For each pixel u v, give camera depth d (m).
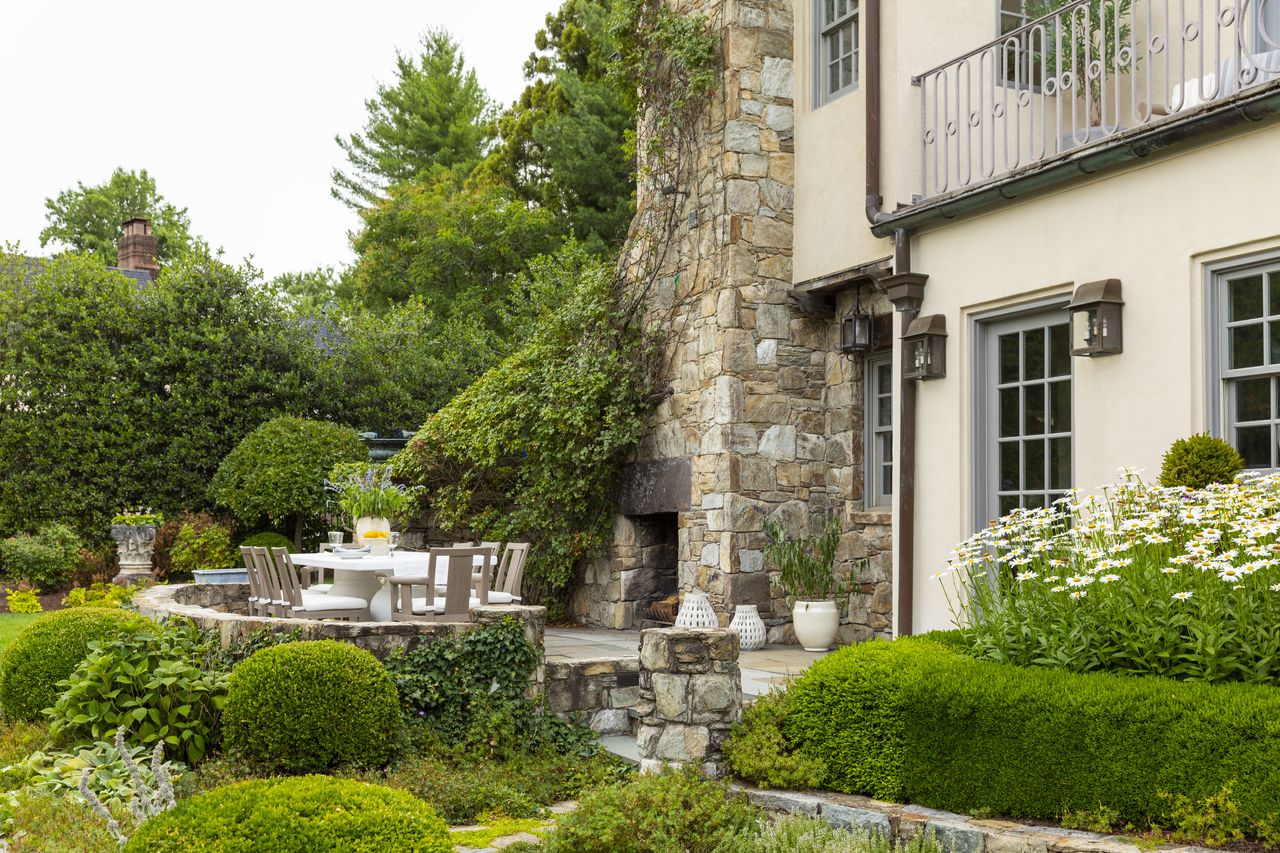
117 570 15.64
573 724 7.00
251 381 16.73
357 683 5.93
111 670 6.26
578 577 11.69
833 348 9.91
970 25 8.48
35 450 15.63
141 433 15.99
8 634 10.78
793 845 4.40
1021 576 4.97
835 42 9.54
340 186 27.62
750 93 9.80
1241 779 3.69
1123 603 4.54
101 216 33.59
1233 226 5.62
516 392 11.72
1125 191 6.24
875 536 9.13
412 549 12.85
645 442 10.88
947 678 4.65
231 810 3.45
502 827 5.21
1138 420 6.11
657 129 10.59
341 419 17.42
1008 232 7.03
